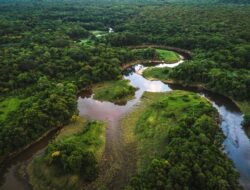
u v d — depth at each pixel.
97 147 85.69
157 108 105.38
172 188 65.88
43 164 77.44
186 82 129.62
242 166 77.94
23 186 73.56
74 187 71.94
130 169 77.44
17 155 84.38
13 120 91.94
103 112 106.88
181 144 77.00
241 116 104.12
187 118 90.81
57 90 109.94
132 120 100.50
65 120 98.88
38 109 95.38
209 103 107.50
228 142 87.75
